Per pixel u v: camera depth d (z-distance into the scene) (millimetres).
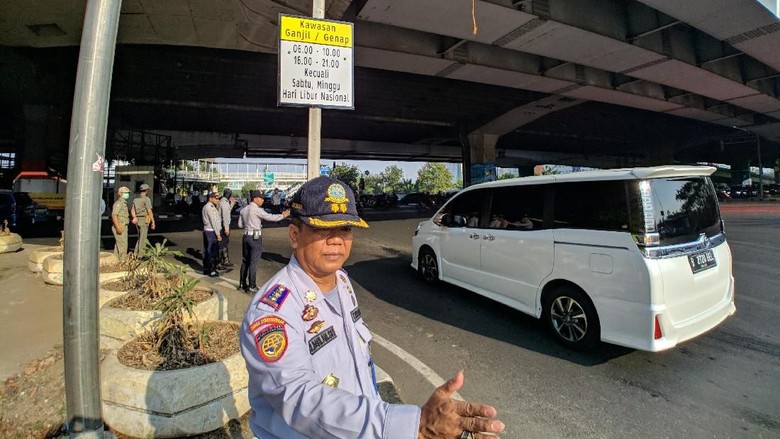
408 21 12367
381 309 5832
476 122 28156
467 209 6078
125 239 8234
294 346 1202
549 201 4605
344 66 4613
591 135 37094
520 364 4016
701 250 3904
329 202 1349
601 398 3379
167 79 18062
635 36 14195
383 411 1055
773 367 3852
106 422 2693
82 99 2219
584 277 4074
